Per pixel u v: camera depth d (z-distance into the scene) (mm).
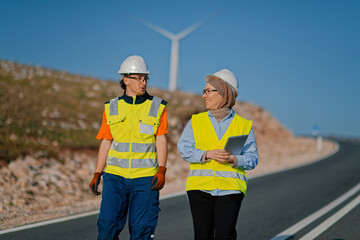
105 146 3742
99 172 3748
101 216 3430
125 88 3760
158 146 3635
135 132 3557
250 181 12125
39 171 10016
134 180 3510
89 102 19000
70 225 6184
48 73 23750
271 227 6375
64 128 14430
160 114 3609
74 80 23297
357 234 5898
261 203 8586
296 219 6965
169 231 6066
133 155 3535
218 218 3289
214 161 3367
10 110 14398
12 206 7520
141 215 3512
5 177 8977
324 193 9883
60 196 8781
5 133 11781
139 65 3637
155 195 3559
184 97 25297
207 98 3520
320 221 6777
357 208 7859
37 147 11516
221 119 3498
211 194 3326
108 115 3625
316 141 40125
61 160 11391
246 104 30625
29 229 5879
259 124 28516
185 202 8438
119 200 3492
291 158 22391
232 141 3201
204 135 3465
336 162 18828
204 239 3420
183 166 14422
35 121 14062
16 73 21047
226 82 3496
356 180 12336
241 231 6129
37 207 7727
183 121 19422
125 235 5742
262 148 24047
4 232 5676
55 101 17547
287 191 10234
